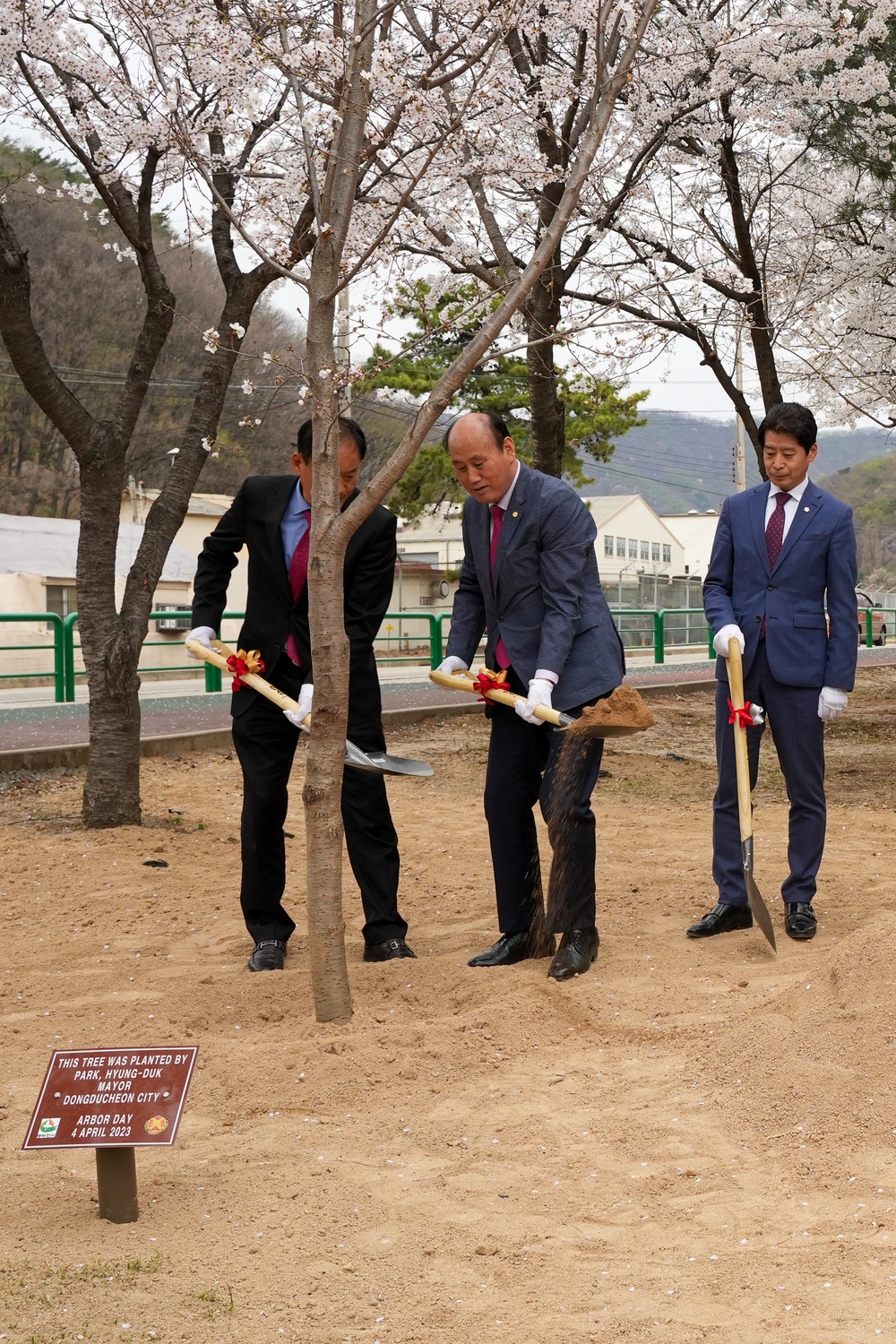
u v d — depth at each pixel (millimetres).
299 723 4832
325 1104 3801
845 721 15000
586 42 9195
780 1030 3865
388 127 5363
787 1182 3139
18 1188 3305
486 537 5090
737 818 5527
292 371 4480
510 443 4973
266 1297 2654
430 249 10195
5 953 5668
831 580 5406
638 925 5699
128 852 7633
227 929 6008
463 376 4285
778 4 11305
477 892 6617
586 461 29641
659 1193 3109
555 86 9352
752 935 5375
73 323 35625
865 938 4098
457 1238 2895
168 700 17375
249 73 7312
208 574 5496
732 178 12094
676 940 5391
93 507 8422
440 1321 2543
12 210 33656
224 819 8961
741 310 11594
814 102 11977
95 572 8453
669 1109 3604
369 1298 2645
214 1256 2848
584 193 10289
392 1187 3188
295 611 5371
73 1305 2625
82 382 36312
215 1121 3736
